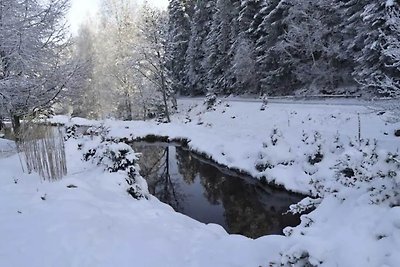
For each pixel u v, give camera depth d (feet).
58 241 18.49
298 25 85.61
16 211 21.83
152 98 118.01
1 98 38.04
